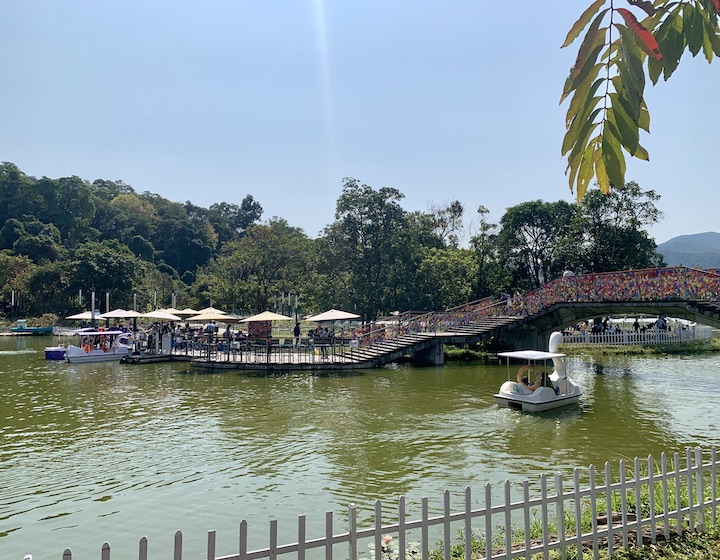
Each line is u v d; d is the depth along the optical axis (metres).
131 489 11.05
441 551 7.02
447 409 19.09
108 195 140.12
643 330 47.59
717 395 22.02
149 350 36.81
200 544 8.54
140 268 81.62
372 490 10.88
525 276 53.88
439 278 47.25
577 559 6.19
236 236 137.38
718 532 6.89
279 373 28.81
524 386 19.41
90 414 18.50
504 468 12.25
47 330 64.94
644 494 8.32
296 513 9.74
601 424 16.77
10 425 16.89
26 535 8.95
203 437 15.27
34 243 88.25
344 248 49.12
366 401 20.69
